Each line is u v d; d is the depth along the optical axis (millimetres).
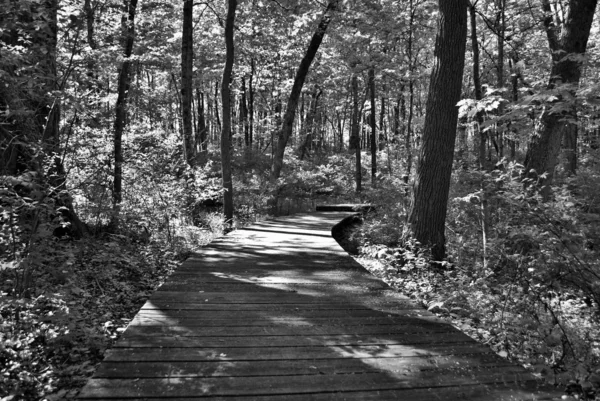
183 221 10617
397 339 3891
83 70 7355
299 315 4480
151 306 4645
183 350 3545
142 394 2846
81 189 7992
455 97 7625
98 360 4023
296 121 41438
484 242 6758
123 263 7281
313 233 10234
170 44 18312
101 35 9047
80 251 6301
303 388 2990
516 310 4938
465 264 7340
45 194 4469
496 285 5504
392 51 19281
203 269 6445
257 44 20406
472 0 17781
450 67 7555
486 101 5766
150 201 9734
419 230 7793
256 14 14938
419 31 19125
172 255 8320
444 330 4133
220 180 12688
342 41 16188
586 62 6930
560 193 5512
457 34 7477
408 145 17844
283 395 2896
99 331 4578
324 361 3414
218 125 33938
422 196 7789
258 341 3775
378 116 37188
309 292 5324
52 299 4164
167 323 4148
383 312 4625
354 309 4715
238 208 15234
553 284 4656
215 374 3146
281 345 3701
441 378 3176
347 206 16297
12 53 4789
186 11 12875
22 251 4367
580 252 4434
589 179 6555
